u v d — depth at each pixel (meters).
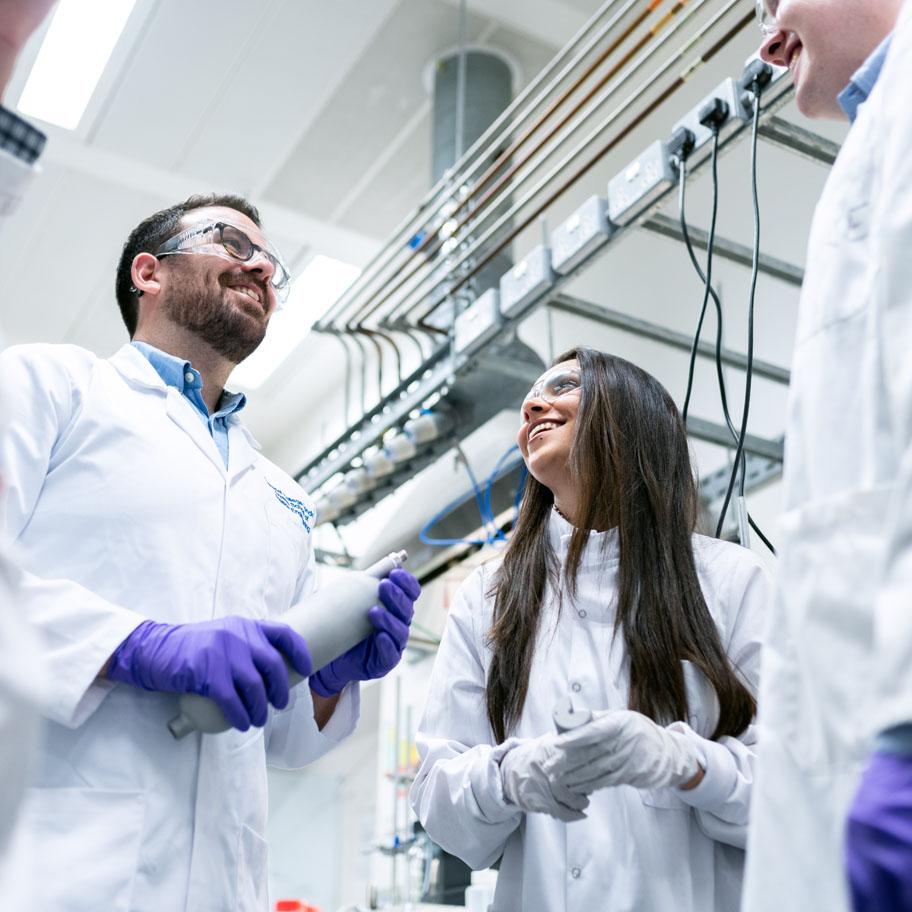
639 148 3.49
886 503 0.69
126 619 1.20
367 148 3.92
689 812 1.25
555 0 3.28
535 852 1.28
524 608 1.45
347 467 3.47
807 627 0.72
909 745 0.58
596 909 1.20
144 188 4.12
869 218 0.80
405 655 4.44
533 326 4.15
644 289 3.71
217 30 3.43
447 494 4.27
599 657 1.37
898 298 0.70
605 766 1.12
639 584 1.39
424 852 3.16
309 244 4.41
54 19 3.36
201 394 1.62
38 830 1.14
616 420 1.51
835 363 0.79
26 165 0.79
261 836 1.38
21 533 1.29
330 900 4.36
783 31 1.21
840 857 0.67
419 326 3.17
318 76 3.61
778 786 0.72
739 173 3.35
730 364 2.75
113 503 1.33
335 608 1.32
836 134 2.85
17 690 0.57
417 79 3.63
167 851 1.21
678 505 1.48
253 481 1.57
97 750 1.21
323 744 1.52
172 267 1.64
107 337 4.99
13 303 4.74
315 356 5.15
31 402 1.33
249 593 1.43
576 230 2.32
